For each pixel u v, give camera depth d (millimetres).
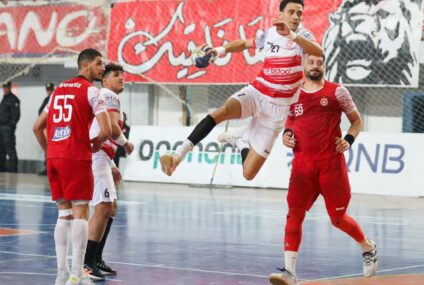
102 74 10414
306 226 17031
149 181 27750
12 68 32188
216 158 26625
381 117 26781
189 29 26969
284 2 9305
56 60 29266
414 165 24062
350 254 13250
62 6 29125
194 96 29375
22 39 29828
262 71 9367
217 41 26453
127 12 28016
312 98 10203
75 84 10016
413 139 24172
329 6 25047
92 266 10820
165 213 19156
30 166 32438
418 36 24062
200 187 26375
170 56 27297
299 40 8742
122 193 24156
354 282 10664
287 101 9273
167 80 27359
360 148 24812
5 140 30969
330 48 25016
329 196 10359
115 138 11164
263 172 25922
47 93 28953
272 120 9305
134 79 27828
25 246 13711
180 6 27094
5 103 30656
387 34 24391
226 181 26250
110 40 28234
